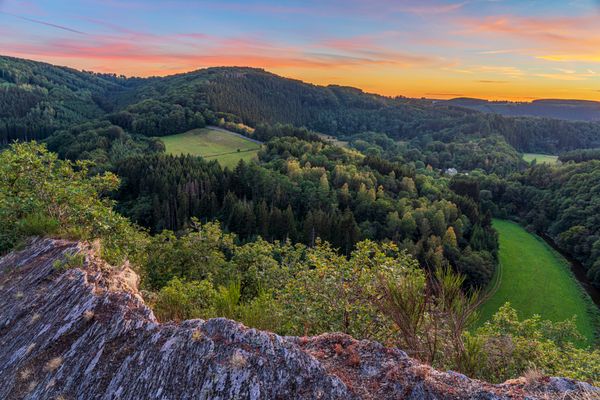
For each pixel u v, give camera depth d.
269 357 4.64
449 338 5.70
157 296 7.69
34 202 9.45
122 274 6.78
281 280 13.34
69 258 6.78
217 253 16.31
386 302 6.08
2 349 5.22
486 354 6.09
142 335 5.07
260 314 7.16
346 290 9.09
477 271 46.28
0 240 8.30
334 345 5.19
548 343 11.70
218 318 5.16
